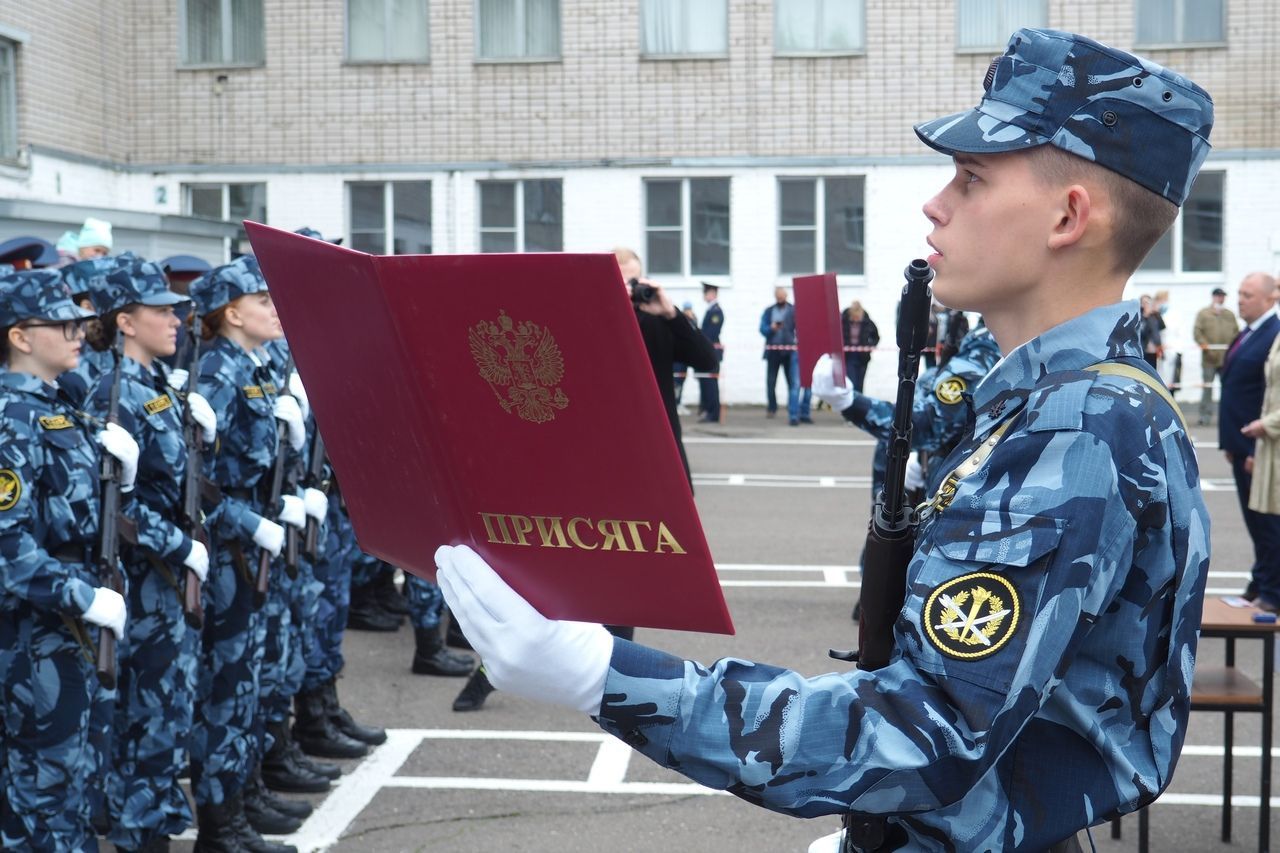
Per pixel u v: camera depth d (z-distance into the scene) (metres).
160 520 4.15
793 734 1.35
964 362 5.20
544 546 1.38
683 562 1.32
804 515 11.70
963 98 19.56
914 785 1.34
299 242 1.46
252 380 5.02
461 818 4.97
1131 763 1.48
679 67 19.83
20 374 3.84
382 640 7.79
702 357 5.53
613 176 20.02
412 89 20.12
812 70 19.73
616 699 1.37
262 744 4.89
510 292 1.27
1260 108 19.25
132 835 4.21
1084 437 1.42
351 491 1.65
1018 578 1.37
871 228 19.83
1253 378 7.98
